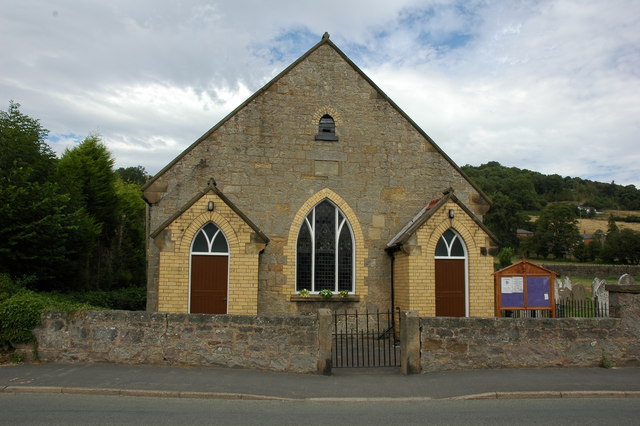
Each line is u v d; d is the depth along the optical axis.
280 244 17.39
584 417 8.69
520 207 95.50
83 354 11.70
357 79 18.67
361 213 18.09
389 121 18.69
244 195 17.42
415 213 18.38
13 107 18.36
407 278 16.45
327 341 11.79
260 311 16.97
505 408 9.30
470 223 17.02
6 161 16.64
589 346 12.61
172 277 15.46
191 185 17.16
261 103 17.91
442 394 10.21
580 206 133.50
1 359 11.54
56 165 19.94
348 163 18.23
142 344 11.73
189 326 11.80
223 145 17.50
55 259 17.05
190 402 9.36
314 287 17.75
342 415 8.69
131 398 9.51
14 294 12.88
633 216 118.12
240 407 9.10
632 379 11.40
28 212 15.84
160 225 16.09
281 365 11.70
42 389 9.71
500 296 15.75
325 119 18.42
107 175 29.30
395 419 8.46
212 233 16.08
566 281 32.12
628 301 12.92
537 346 12.47
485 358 12.27
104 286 27.53
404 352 11.88
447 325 12.16
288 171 17.78
